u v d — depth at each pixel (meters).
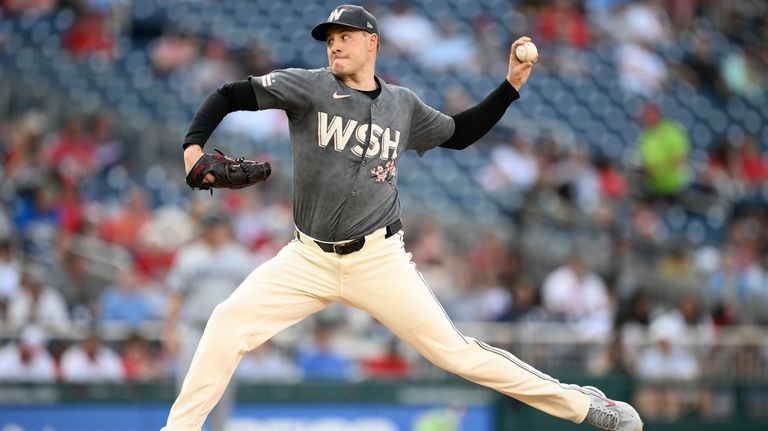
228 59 57.47
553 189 51.50
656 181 57.25
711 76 71.31
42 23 58.69
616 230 48.62
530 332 36.41
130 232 43.28
